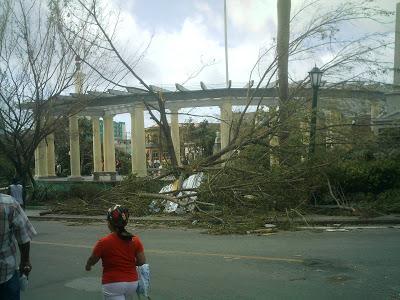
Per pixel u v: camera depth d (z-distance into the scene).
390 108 22.30
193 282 7.46
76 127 32.28
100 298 6.70
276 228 13.06
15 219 4.09
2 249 4.00
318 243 10.66
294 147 16.17
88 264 4.56
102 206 17.72
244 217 14.27
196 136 48.56
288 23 17.73
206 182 16.09
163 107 19.94
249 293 6.75
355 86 17.14
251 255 9.44
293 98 17.28
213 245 10.77
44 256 10.02
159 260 9.23
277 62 17.69
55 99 21.66
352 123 16.77
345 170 16.23
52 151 37.56
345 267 8.21
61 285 7.47
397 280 7.28
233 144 17.67
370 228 12.89
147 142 60.91
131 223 14.88
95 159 39.38
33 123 21.39
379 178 16.16
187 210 15.91
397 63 23.16
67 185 23.19
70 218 16.75
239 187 15.34
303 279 7.48
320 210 15.44
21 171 21.64
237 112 19.97
